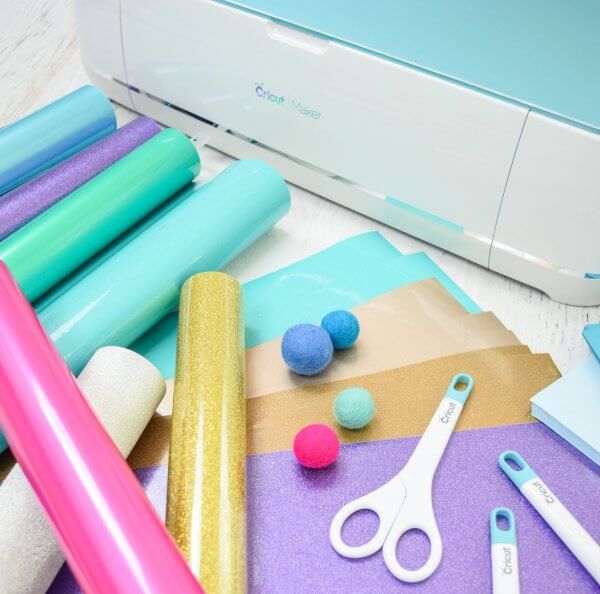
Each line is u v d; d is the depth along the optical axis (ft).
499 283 3.16
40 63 4.21
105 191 3.11
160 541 1.78
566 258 2.88
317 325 2.86
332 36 2.98
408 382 2.75
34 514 2.19
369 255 3.27
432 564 2.23
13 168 3.36
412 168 3.05
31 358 2.09
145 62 3.66
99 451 1.92
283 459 2.55
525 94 2.67
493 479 2.47
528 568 2.26
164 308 2.97
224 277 2.92
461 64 2.78
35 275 2.90
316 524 2.37
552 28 2.82
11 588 2.09
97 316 2.78
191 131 3.81
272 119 3.37
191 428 2.40
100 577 1.71
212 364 2.58
